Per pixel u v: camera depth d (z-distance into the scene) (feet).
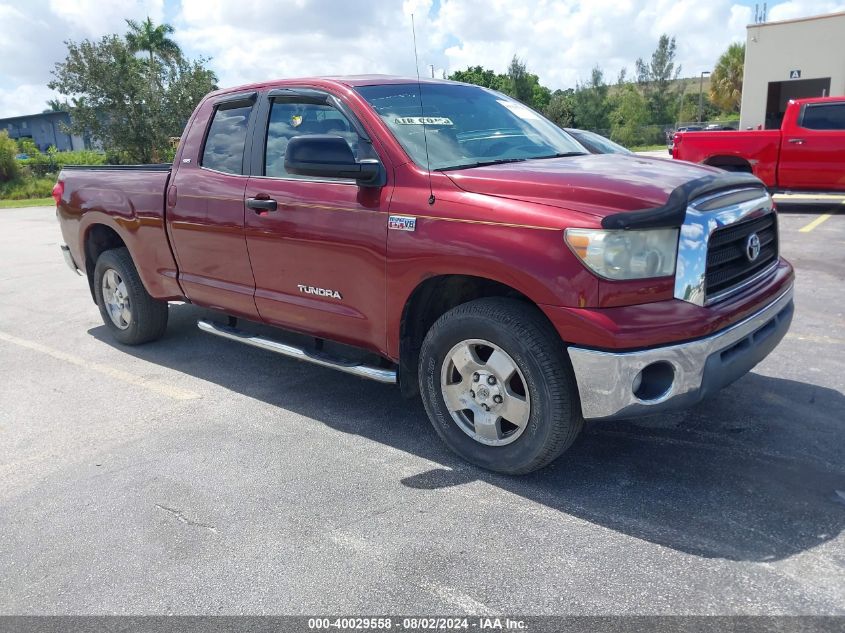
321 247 12.66
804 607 7.94
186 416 14.23
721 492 10.46
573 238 9.59
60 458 12.50
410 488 11.00
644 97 216.33
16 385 16.44
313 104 13.41
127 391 15.80
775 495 10.32
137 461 12.25
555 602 8.21
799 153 38.88
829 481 10.65
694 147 42.11
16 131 286.87
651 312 9.52
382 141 12.04
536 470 11.35
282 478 11.46
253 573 9.01
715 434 12.36
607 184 10.12
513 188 10.51
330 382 15.93
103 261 18.74
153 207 16.38
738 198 10.88
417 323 12.17
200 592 8.69
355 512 10.35
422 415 13.93
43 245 41.60
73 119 102.78
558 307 9.74
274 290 14.02
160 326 18.95
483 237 10.39
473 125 13.34
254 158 14.24
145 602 8.55
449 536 9.64
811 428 12.45
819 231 33.58
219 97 15.52
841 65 80.64
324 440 12.87
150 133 102.42
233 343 19.26
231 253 14.64
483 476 11.31
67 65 98.89
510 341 10.36
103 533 10.06
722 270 10.44
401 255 11.38
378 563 9.11
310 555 9.33
